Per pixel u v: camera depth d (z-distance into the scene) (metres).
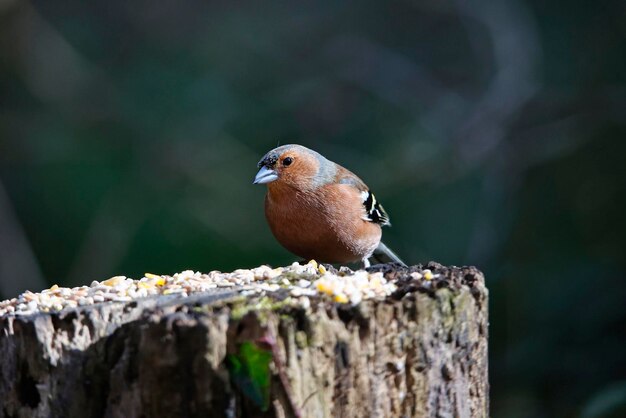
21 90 15.89
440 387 5.03
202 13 17.56
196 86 16.50
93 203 15.12
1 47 15.81
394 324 4.83
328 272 5.82
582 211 12.89
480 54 16.48
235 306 4.71
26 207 15.12
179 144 15.60
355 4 17.81
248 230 15.27
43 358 4.72
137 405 4.57
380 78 16.75
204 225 15.19
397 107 16.48
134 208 15.12
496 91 14.59
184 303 4.84
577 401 10.76
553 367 11.23
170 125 15.86
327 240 7.98
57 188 15.21
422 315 4.90
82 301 5.01
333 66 17.06
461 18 16.42
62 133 15.66
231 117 16.45
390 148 15.98
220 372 4.47
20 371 4.75
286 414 4.52
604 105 13.30
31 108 15.84
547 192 13.44
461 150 14.39
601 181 12.88
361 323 4.71
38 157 15.40
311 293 4.93
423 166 14.91
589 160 13.12
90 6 17.12
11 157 15.35
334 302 4.80
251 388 4.46
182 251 14.95
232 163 15.70
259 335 4.46
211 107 16.27
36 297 5.23
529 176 13.73
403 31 17.56
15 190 15.20
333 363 4.64
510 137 14.20
